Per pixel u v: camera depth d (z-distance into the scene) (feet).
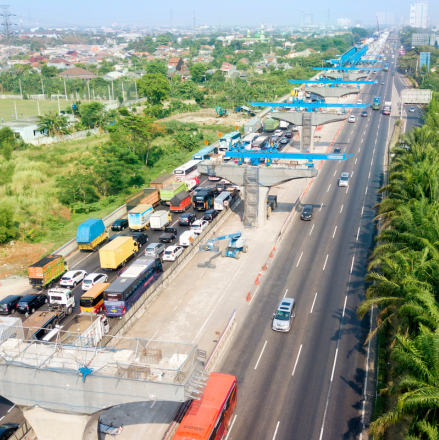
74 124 501.56
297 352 158.61
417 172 197.98
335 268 217.56
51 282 213.05
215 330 172.14
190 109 601.62
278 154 256.32
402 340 109.81
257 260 228.84
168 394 105.09
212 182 353.31
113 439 124.88
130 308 177.99
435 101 488.44
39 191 323.16
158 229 268.62
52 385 110.52
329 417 129.90
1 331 121.90
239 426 126.93
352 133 475.31
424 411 102.32
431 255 143.02
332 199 308.60
